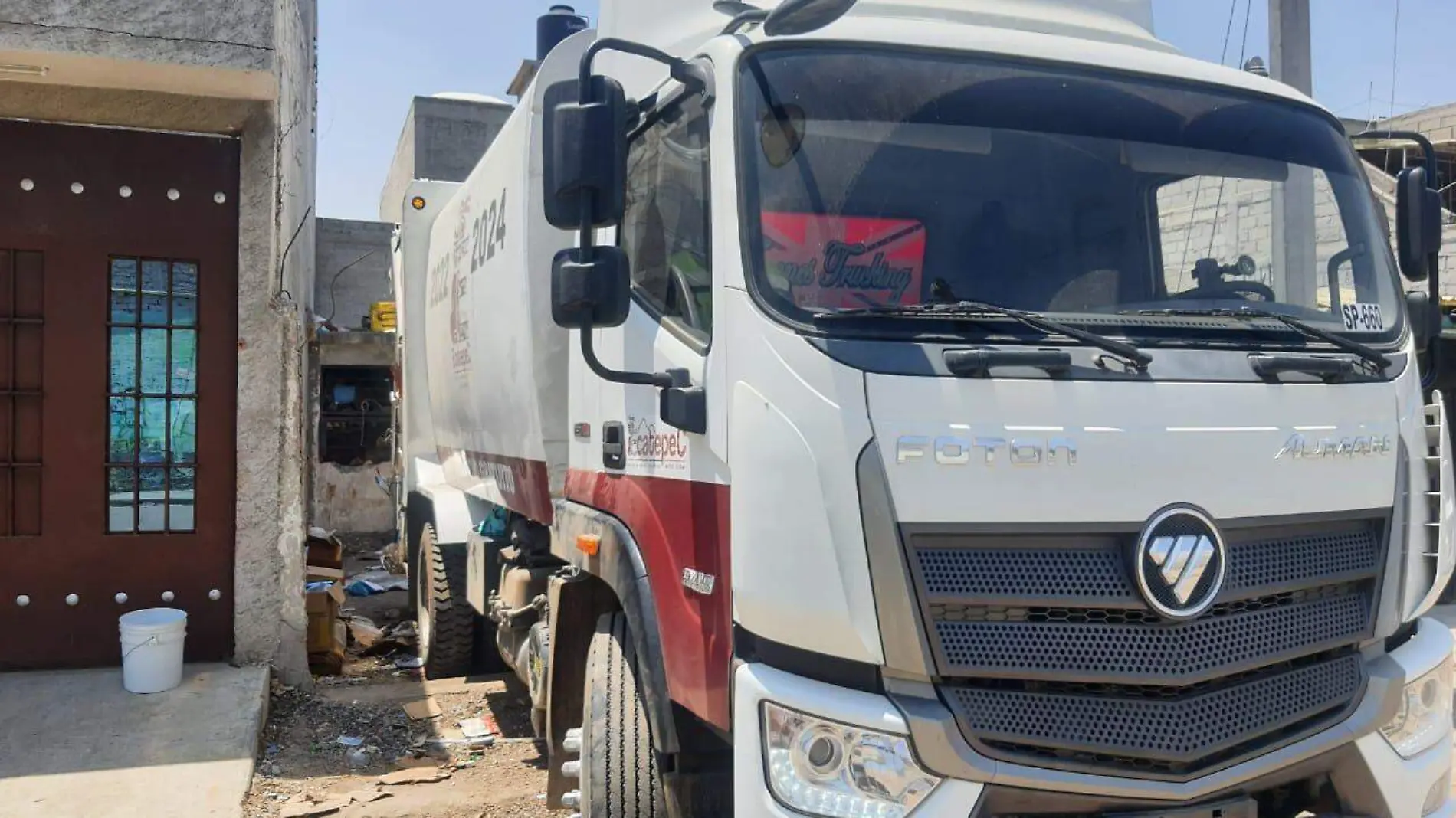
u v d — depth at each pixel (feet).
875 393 9.17
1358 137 13.89
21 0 18.70
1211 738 9.35
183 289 22.07
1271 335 10.87
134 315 21.72
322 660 25.76
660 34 13.39
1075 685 9.23
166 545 21.93
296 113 31.58
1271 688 9.83
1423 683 11.00
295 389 22.62
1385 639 10.93
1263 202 12.10
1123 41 13.00
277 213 22.81
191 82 20.48
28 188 21.04
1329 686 10.17
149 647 20.13
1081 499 9.27
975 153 11.01
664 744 11.55
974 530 9.10
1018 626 9.15
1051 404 9.42
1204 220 11.71
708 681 10.57
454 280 23.70
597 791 12.22
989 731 9.00
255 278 22.18
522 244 17.17
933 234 10.61
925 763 8.79
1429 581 11.19
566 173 10.25
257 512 22.24
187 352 22.09
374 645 28.66
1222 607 9.69
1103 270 11.03
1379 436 10.78
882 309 9.66
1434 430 11.71
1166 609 9.26
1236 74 12.87
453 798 17.97
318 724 21.29
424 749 20.40
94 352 21.45
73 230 21.30
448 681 25.02
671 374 11.28
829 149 10.53
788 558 9.31
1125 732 9.16
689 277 11.42
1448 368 33.73
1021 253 10.80
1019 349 9.63
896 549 8.93
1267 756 9.62
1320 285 12.10
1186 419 9.73
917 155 10.80
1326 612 10.30
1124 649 9.24
